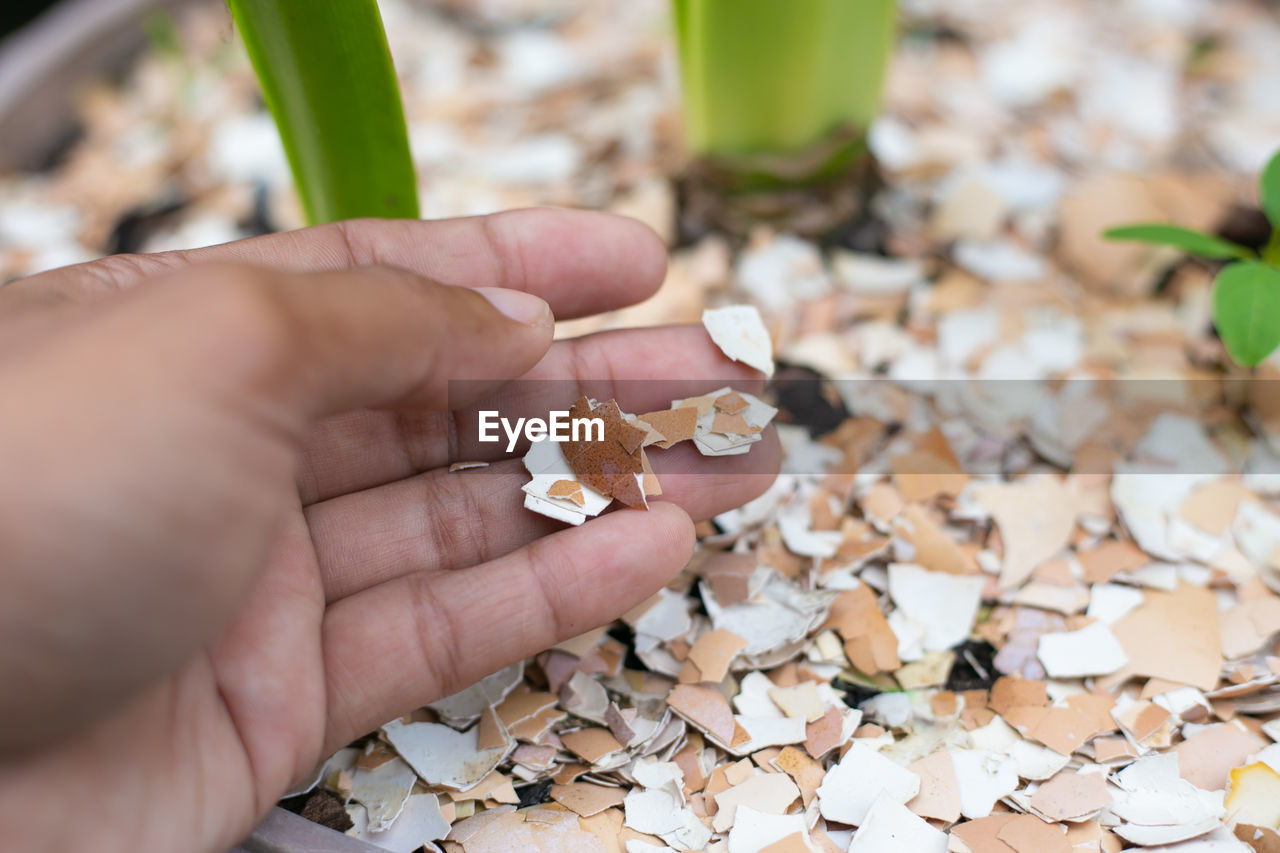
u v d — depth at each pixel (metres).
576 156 0.36
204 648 0.24
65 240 0.35
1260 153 0.35
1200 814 0.25
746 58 0.31
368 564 0.27
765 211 0.33
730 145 0.33
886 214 0.34
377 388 0.23
